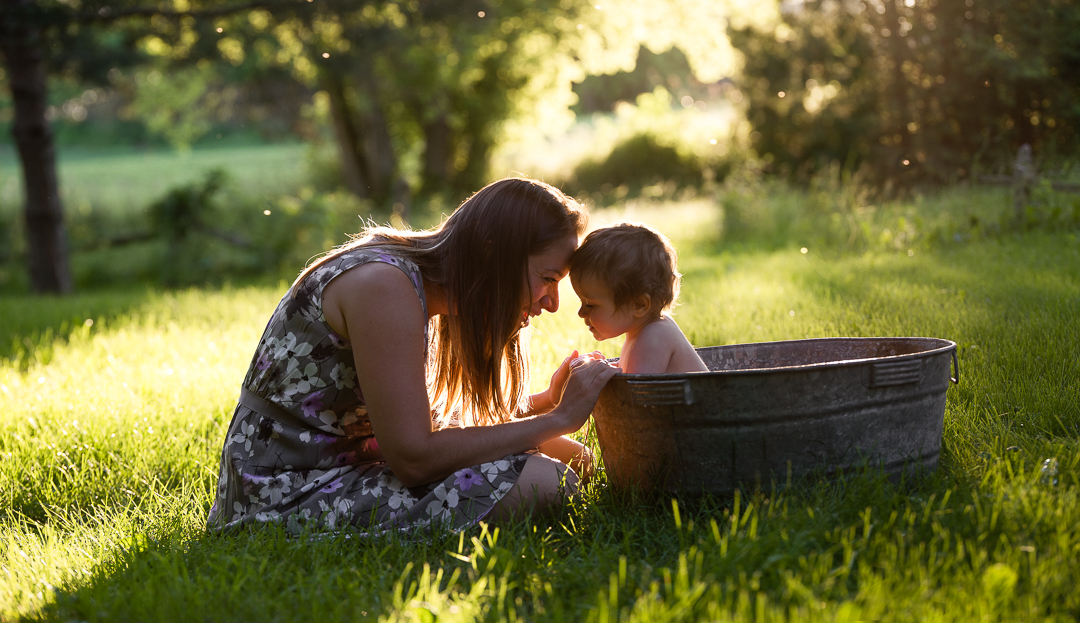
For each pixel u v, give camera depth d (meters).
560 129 27.05
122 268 14.27
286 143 46.56
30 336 6.27
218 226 13.64
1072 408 2.75
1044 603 1.60
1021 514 1.95
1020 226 7.30
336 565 2.06
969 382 3.06
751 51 15.21
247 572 1.98
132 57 11.97
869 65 13.12
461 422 2.62
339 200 14.90
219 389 3.84
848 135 13.35
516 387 2.62
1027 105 10.74
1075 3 10.29
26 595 2.05
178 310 7.34
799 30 14.32
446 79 18.52
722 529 2.08
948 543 1.82
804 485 2.17
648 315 2.55
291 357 2.24
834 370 2.11
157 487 2.97
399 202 15.45
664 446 2.23
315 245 13.23
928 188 10.70
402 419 2.13
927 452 2.33
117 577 2.08
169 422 3.43
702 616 1.60
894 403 2.21
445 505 2.22
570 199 2.39
